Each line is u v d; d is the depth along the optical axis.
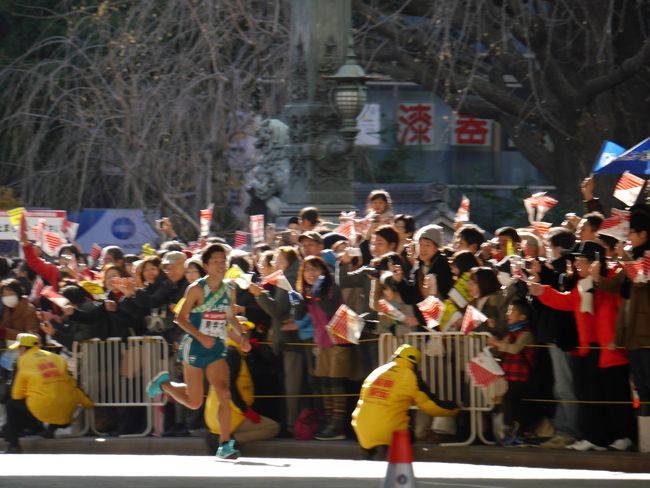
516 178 113.00
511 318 35.41
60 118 67.81
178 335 40.69
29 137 71.62
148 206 68.81
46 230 50.06
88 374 41.81
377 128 105.31
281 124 61.78
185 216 64.19
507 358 35.38
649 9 77.25
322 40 51.78
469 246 38.38
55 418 41.00
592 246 35.62
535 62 75.38
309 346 38.22
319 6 51.66
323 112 51.69
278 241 43.50
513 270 35.69
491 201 95.50
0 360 42.72
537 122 76.12
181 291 40.59
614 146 43.19
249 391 38.44
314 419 38.62
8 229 51.66
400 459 23.39
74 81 70.06
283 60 65.38
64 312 41.19
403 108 111.38
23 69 75.69
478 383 34.59
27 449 41.47
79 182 69.69
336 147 51.31
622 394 34.59
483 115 83.56
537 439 35.59
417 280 36.75
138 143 64.31
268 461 35.91
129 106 64.56
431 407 35.16
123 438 40.94
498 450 35.00
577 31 73.19
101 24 68.62
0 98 74.69
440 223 68.06
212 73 67.50
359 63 76.00
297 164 52.34
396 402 35.19
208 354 35.75
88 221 66.19
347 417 38.25
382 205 41.66
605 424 34.91
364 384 35.81
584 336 34.53
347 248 38.12
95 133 64.88
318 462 35.59
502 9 68.75
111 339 41.41
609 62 72.31
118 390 41.50
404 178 100.12
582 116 72.94
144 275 41.09
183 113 64.69
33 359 41.03
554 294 34.53
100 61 67.94
